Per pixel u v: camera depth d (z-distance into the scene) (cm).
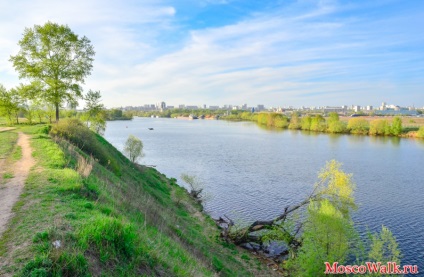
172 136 11669
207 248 2102
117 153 4112
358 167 5797
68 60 3762
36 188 1242
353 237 2077
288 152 7694
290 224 2497
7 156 1867
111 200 1369
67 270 705
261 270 2128
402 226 3019
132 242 922
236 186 4425
